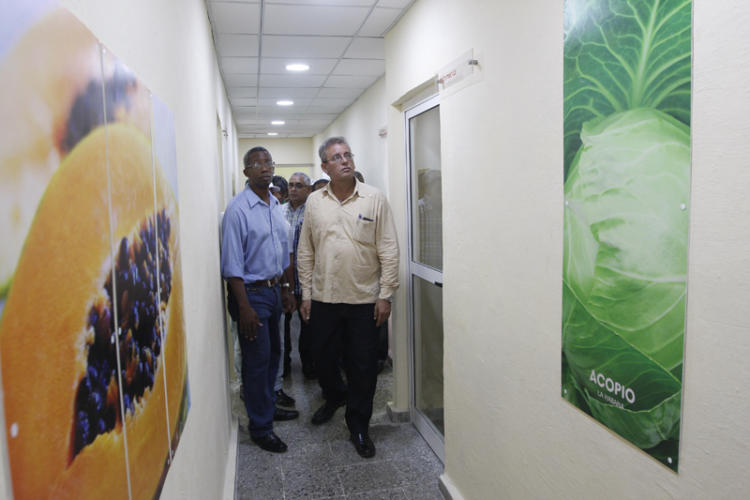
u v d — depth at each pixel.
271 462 2.62
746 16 0.76
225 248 2.51
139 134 0.71
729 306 0.80
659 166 0.93
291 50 3.44
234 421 3.00
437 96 2.43
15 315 0.34
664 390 0.95
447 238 2.17
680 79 0.88
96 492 0.48
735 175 0.78
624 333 1.05
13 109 0.34
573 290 1.23
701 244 0.85
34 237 0.37
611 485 1.13
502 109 1.59
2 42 0.32
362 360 2.67
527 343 1.51
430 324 2.75
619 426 1.08
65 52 0.43
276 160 9.86
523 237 1.50
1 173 0.32
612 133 1.06
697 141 0.85
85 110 0.48
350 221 2.60
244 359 2.69
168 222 0.93
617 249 1.06
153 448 0.72
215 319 2.08
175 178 1.06
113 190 0.57
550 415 1.39
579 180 1.19
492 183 1.69
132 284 0.63
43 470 0.38
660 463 0.97
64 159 0.43
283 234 3.09
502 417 1.71
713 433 0.84
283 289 3.21
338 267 2.63
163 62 1.06
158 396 0.77
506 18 1.54
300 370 4.01
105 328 0.52
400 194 3.02
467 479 2.07
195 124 1.69
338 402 3.06
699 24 0.84
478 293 1.86
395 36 2.88
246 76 4.23
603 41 1.08
